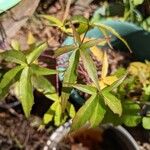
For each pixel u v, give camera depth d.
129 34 0.60
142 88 0.53
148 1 0.61
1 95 0.35
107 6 0.62
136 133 0.59
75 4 0.66
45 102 0.60
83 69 0.45
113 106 0.33
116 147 0.58
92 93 0.33
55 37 0.60
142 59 0.62
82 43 0.34
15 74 0.34
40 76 0.35
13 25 0.53
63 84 0.33
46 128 0.57
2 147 0.55
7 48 0.51
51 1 0.66
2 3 0.44
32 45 0.44
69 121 0.51
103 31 0.38
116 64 0.62
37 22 0.63
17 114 0.58
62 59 0.47
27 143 0.56
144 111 0.50
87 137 0.58
